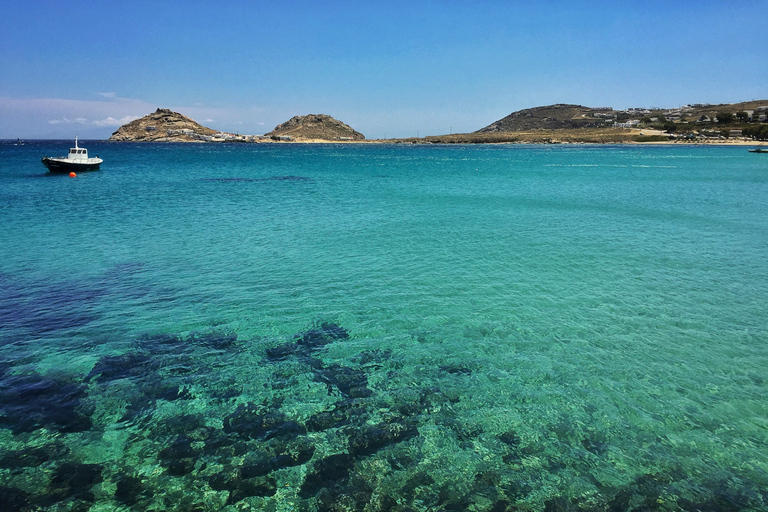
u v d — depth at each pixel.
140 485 6.98
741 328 12.20
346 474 7.24
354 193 40.03
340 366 10.48
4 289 14.91
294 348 11.29
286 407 8.98
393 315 13.13
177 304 13.86
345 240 21.72
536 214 28.92
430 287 15.30
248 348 11.27
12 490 6.79
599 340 11.58
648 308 13.54
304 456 7.63
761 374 10.02
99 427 8.30
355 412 8.82
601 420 8.55
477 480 7.15
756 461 7.51
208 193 39.53
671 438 8.06
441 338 11.77
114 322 12.61
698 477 7.18
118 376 9.98
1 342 11.37
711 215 28.45
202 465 7.41
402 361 10.69
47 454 7.58
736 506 6.63
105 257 18.61
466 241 21.53
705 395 9.27
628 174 59.94
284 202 34.12
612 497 6.81
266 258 18.59
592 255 19.09
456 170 68.62
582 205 32.72
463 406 9.00
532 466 7.45
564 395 9.32
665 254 19.25
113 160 91.00
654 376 9.95
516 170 68.31
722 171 63.75
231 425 8.41
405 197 37.28
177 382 9.80
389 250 19.88
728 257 18.80
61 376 9.92
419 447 7.87
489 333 12.02
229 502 6.70
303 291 14.93
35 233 22.88
